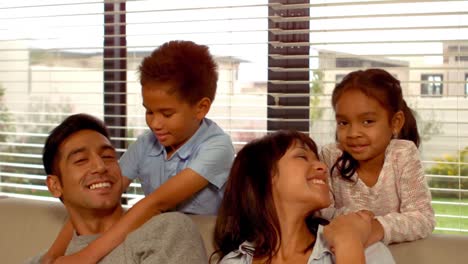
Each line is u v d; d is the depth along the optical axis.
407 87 2.04
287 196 1.45
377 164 1.66
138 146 1.96
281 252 1.48
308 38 2.14
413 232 1.49
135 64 2.39
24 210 1.95
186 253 1.48
